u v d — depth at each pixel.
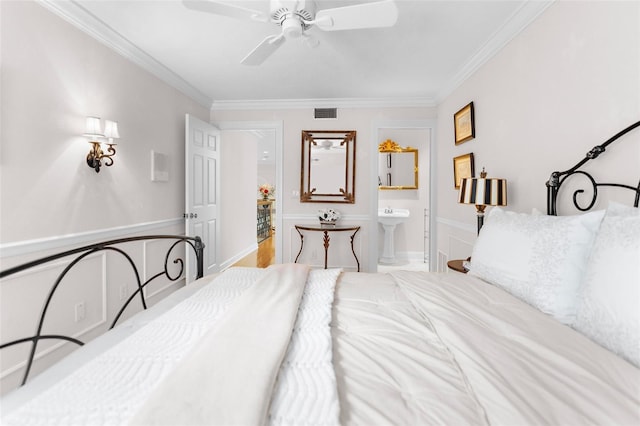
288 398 0.67
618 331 0.85
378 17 1.58
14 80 1.66
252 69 2.94
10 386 1.64
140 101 2.67
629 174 1.29
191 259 3.30
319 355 0.85
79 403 0.65
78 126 2.05
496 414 0.61
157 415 0.59
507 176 2.21
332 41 2.38
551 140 1.76
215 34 2.30
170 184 3.16
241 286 1.49
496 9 1.96
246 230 5.91
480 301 1.23
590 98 1.48
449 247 3.40
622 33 1.31
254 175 6.42
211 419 0.58
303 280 1.51
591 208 1.47
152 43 2.43
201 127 3.48
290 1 1.58
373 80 3.19
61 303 1.93
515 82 2.11
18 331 1.68
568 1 1.61
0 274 0.94
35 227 1.78
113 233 2.35
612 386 0.69
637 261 0.84
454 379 0.76
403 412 0.64
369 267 4.03
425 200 5.30
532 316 1.06
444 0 1.87
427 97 3.74
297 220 4.09
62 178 1.94
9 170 1.64
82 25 2.04
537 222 1.36
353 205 4.02
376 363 0.84
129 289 2.53
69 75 1.98
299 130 4.00
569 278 1.14
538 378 0.72
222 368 0.73
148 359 0.82
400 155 5.34
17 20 1.67
